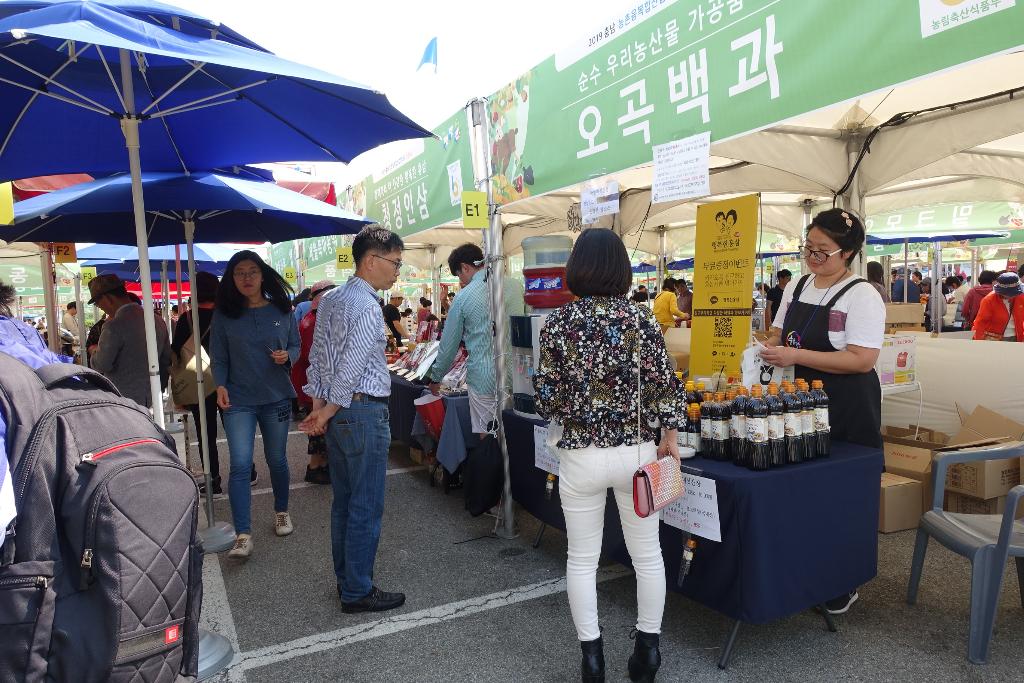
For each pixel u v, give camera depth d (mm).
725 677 2297
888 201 7012
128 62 2645
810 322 2773
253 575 3391
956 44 1909
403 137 3264
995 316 5969
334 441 2822
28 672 1119
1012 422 3732
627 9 3113
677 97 2873
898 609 2752
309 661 2551
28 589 1116
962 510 3598
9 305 1500
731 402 2477
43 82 2871
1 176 3541
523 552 3576
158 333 4535
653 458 2125
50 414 1223
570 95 3541
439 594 3088
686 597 2646
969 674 2262
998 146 4727
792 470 2283
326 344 2812
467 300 3873
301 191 5414
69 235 4504
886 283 10914
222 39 2662
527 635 2678
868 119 4102
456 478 4738
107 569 1189
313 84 2799
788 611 2307
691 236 11312
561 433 2166
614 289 2127
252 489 5062
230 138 3648
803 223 8141
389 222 6703
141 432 1354
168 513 1294
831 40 2256
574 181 3566
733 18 2592
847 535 2455
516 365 3592
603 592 3021
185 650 1377
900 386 3787
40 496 1161
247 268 3568
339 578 3021
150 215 4188
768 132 4004
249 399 3664
